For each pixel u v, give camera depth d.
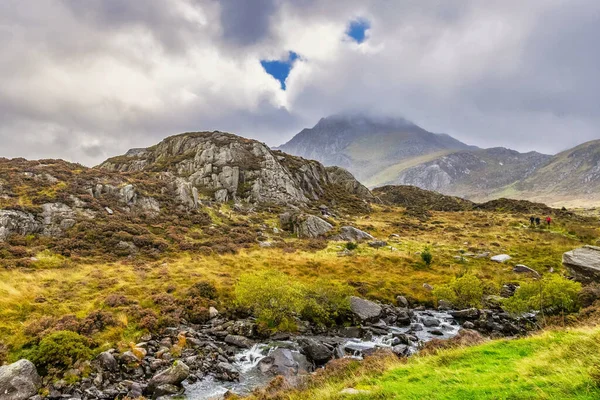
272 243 57.34
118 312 26.52
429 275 45.88
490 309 36.19
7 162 64.75
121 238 46.16
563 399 8.50
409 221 89.81
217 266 42.53
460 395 9.95
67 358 19.66
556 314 30.44
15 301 25.86
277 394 14.25
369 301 34.28
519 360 12.73
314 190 108.25
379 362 15.81
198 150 99.50
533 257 54.94
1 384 16.45
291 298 28.61
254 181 90.25
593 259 38.31
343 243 60.47
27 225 43.53
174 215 61.72
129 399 17.39
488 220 89.56
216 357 22.98
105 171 71.62
